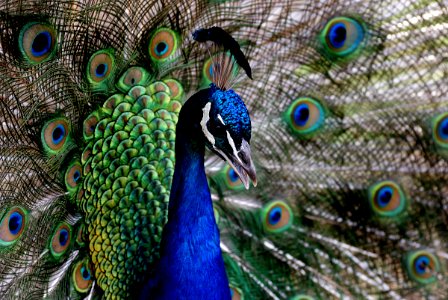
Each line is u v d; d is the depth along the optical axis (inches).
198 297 170.1
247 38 226.7
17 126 198.8
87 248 199.5
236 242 230.7
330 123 236.7
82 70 207.6
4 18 196.5
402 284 236.1
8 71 197.6
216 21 222.2
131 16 210.2
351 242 238.5
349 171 239.1
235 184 231.1
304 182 236.8
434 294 235.9
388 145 239.5
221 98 154.9
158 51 215.6
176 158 171.0
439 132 238.2
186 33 218.4
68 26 203.5
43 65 201.8
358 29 236.4
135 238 188.9
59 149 204.5
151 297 176.1
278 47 229.9
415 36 238.2
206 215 169.3
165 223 189.3
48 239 203.3
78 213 206.4
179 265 169.3
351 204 239.3
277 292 228.5
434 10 238.5
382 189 240.7
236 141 153.0
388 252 238.8
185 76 217.0
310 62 233.5
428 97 237.6
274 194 234.4
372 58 236.7
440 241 239.9
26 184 199.8
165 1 213.0
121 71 211.5
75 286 205.8
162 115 205.2
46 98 202.4
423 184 241.1
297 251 234.2
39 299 200.7
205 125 156.9
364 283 234.1
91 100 208.1
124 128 201.8
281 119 233.1
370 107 237.3
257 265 229.9
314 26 233.1
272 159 234.4
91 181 199.2
